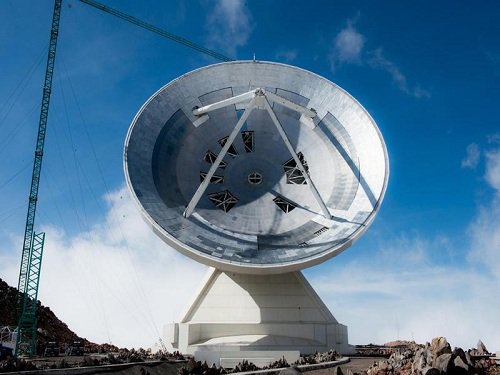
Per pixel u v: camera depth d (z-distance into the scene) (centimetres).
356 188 5191
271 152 5750
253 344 4941
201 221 5006
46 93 8719
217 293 5425
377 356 5088
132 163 4953
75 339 9712
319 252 4569
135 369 3478
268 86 5806
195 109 5581
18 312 7894
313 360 4119
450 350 2598
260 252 4716
